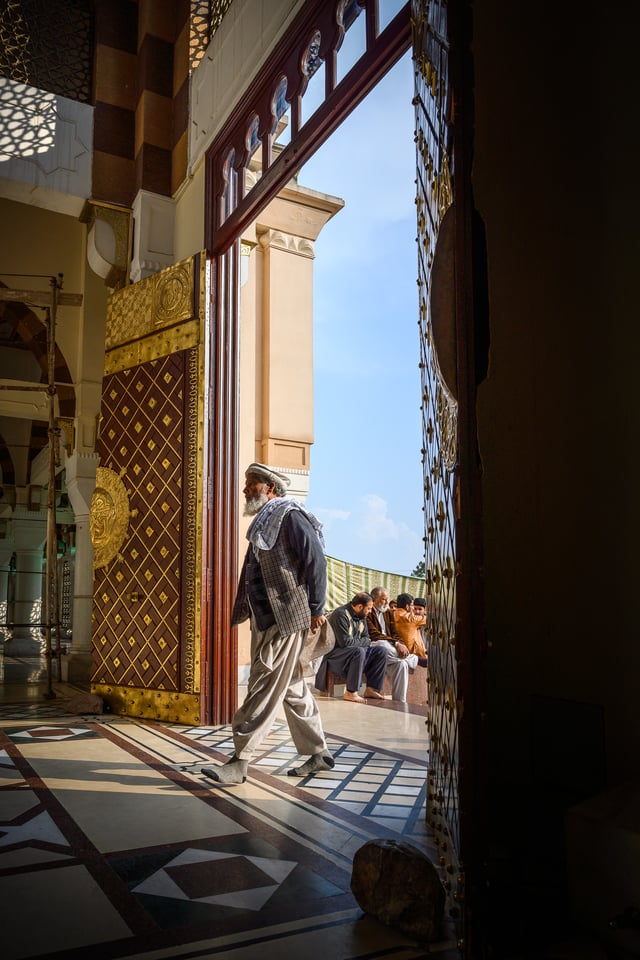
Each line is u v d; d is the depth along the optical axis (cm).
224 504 531
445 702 223
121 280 683
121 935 183
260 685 345
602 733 246
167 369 557
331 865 233
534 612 276
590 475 263
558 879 212
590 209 273
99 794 315
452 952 180
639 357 250
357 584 952
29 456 1544
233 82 552
